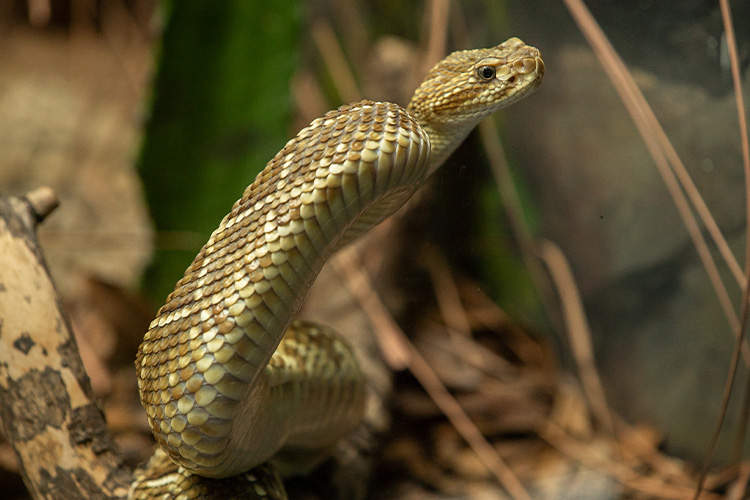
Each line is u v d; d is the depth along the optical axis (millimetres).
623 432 1264
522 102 1207
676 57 1107
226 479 1005
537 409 1300
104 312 1355
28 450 1016
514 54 1020
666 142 1123
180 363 958
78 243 1731
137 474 1018
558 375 1382
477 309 1436
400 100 1512
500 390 1330
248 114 1216
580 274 1345
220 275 962
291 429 1019
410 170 960
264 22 1180
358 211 959
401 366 1267
